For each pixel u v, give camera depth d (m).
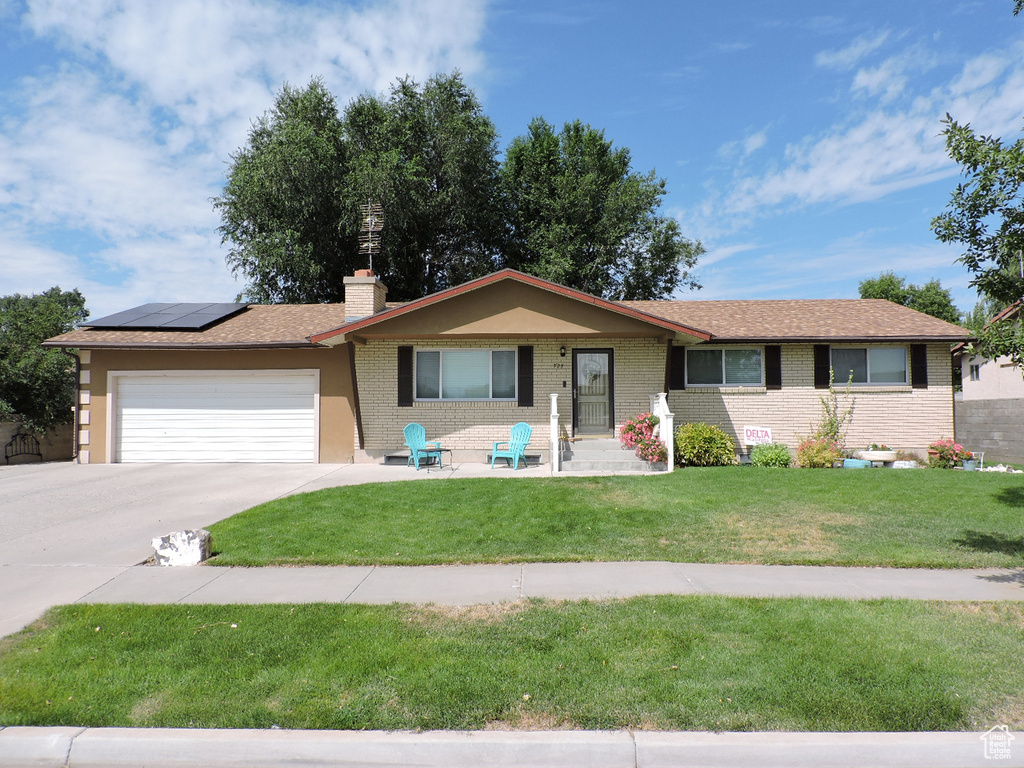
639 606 5.48
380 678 4.22
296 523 8.59
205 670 4.37
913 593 5.86
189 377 15.70
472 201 28.67
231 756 3.57
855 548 7.40
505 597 5.78
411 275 29.33
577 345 15.27
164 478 12.80
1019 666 4.33
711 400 15.68
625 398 15.20
